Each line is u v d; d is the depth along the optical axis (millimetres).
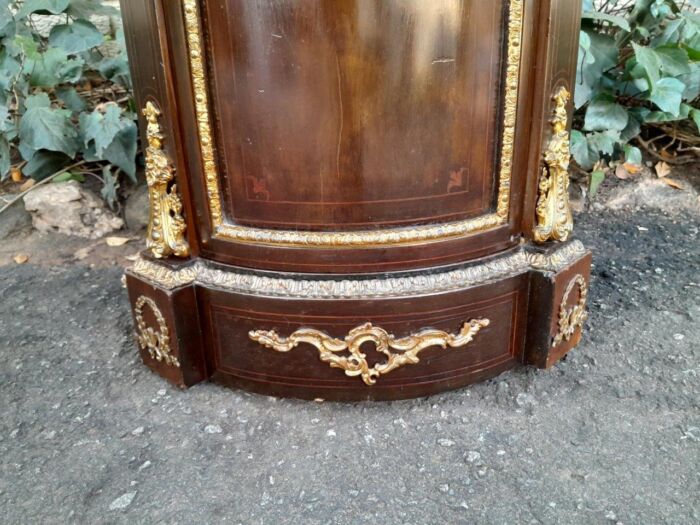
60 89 2352
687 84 2322
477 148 1313
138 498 1165
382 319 1318
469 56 1235
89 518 1121
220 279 1382
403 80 1210
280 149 1268
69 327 1812
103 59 2426
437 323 1347
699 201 2484
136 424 1376
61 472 1235
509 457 1249
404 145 1254
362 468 1229
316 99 1218
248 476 1215
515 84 1282
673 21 2275
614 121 2295
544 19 1253
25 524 1109
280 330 1359
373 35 1174
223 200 1365
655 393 1439
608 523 1080
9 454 1289
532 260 1411
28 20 2471
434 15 1181
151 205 1410
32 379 1556
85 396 1481
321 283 1317
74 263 2219
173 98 1299
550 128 1361
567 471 1207
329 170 1265
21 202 2418
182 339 1413
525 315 1443
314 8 1158
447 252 1343
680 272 2043
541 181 1391
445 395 1439
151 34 1259
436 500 1145
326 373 1381
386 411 1394
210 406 1427
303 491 1174
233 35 1211
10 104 2475
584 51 2156
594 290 1938
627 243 2271
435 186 1304
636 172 2566
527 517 1100
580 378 1496
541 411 1384
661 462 1223
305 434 1329
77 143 2295
